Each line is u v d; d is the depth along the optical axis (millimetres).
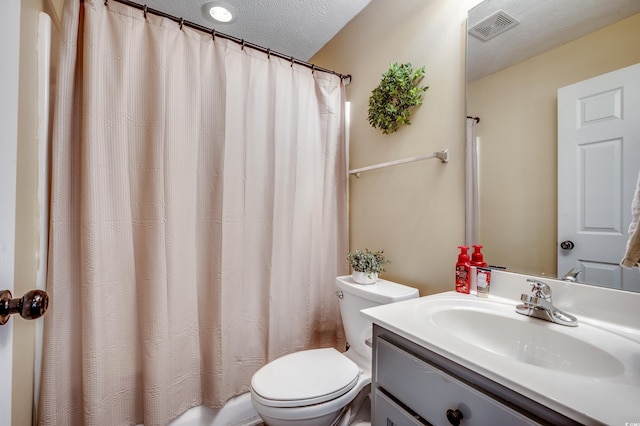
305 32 1900
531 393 532
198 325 1391
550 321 856
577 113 914
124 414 1222
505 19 1102
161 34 1260
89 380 1104
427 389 750
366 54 1782
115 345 1199
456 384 681
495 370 594
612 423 447
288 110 1657
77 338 1144
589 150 888
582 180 902
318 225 1783
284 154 1637
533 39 1023
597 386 545
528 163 1031
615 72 838
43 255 1047
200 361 1401
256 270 1566
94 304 1114
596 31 880
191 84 1340
